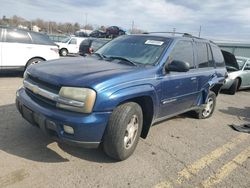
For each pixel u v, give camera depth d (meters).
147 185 3.43
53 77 3.55
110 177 3.50
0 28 9.16
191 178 3.72
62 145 4.19
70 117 3.30
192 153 4.52
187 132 5.51
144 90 3.89
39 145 4.13
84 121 3.29
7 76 10.12
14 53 9.38
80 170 3.59
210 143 5.07
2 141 4.15
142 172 3.71
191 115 6.56
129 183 3.42
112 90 3.47
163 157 4.23
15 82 8.96
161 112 4.60
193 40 5.61
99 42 17.88
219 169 4.06
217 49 6.75
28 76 4.07
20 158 3.71
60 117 3.32
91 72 3.67
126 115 3.63
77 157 3.90
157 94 4.23
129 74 3.80
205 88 5.88
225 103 9.03
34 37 9.88
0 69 9.24
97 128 3.40
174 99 4.80
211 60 6.29
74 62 4.27
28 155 3.82
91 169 3.64
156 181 3.54
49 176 3.38
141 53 4.66
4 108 5.71
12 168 3.46
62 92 3.38
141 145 4.56
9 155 3.76
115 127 3.55
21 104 3.91
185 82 5.01
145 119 4.35
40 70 3.85
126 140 3.82
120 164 3.84
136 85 3.81
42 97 3.64
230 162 4.33
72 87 3.35
